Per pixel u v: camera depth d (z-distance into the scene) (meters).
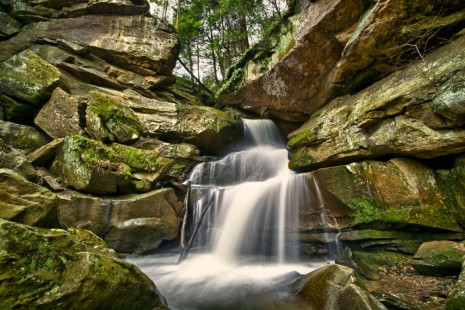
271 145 13.38
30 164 6.45
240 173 10.46
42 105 8.85
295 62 9.44
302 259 6.79
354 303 3.27
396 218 5.35
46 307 2.12
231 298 4.52
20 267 2.07
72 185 6.59
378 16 5.95
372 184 5.85
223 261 6.86
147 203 6.75
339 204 6.39
